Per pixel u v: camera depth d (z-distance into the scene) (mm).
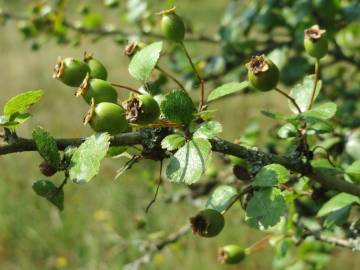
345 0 573
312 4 501
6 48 2014
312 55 311
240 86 286
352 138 411
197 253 978
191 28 604
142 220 611
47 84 1675
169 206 1058
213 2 1771
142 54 289
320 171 310
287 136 319
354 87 581
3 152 252
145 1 627
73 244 1045
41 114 1490
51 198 257
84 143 250
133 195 1097
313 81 329
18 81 1731
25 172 1203
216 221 276
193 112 263
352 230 338
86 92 264
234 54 565
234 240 977
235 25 570
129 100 255
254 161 277
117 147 281
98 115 250
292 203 356
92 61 296
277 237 398
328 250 525
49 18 664
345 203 328
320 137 424
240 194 288
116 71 1635
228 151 273
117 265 969
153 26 649
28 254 1058
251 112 1228
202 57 579
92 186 1135
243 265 960
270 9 541
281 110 1172
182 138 262
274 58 519
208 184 526
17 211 1100
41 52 1952
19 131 1396
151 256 562
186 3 1723
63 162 254
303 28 510
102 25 677
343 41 649
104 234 1018
